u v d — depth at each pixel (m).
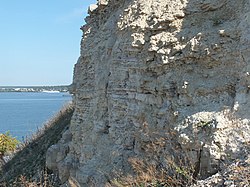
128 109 9.71
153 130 8.42
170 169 7.44
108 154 10.09
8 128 53.19
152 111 8.77
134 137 9.30
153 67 8.86
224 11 8.28
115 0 12.42
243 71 7.11
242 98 6.95
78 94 13.49
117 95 10.16
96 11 13.78
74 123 13.53
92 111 12.05
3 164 22.47
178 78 8.20
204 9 8.52
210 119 6.96
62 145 14.40
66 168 12.55
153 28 9.02
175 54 8.34
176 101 8.05
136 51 9.47
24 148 22.50
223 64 7.59
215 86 7.48
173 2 8.95
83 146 11.90
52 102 143.00
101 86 11.38
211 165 6.52
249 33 7.29
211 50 7.67
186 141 7.05
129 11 10.09
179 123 7.50
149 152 8.27
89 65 13.09
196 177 6.83
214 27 8.10
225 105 7.11
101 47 12.35
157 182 7.47
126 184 8.16
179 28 8.62
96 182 9.60
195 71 7.98
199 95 7.62
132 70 9.64
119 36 10.40
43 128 24.38
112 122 10.27
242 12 7.82
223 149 6.48
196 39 7.96
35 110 94.88
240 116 6.77
